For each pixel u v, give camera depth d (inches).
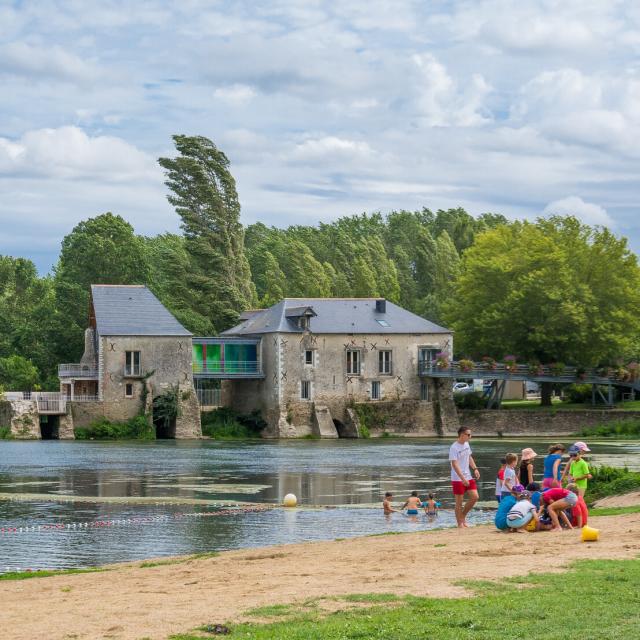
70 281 4429.1
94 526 1385.3
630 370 3971.5
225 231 4847.4
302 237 7012.8
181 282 4739.2
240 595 720.3
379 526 1382.9
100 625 629.6
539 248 4005.9
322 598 682.8
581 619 595.2
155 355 3656.5
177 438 3639.3
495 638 557.9
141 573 908.0
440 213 7859.3
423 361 4015.8
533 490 1174.3
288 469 2279.8
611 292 4013.3
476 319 4060.0
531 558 829.8
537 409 3922.2
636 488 1475.1
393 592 692.7
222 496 1749.5
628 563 780.0
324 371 3878.0
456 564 822.5
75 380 3631.9
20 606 724.0
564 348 3998.5
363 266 5620.1
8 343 4606.3
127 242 4547.2
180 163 4800.7
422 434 3961.6
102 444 3208.7
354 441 3550.7
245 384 4035.4
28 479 2022.6
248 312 4404.5
